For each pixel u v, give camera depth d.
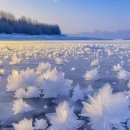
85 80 4.55
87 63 7.66
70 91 3.54
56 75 3.40
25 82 3.69
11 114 2.59
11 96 3.35
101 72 5.62
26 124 2.11
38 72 4.92
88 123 2.14
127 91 3.42
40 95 3.37
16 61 7.67
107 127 2.03
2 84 4.21
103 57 9.95
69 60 8.76
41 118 2.45
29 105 2.89
